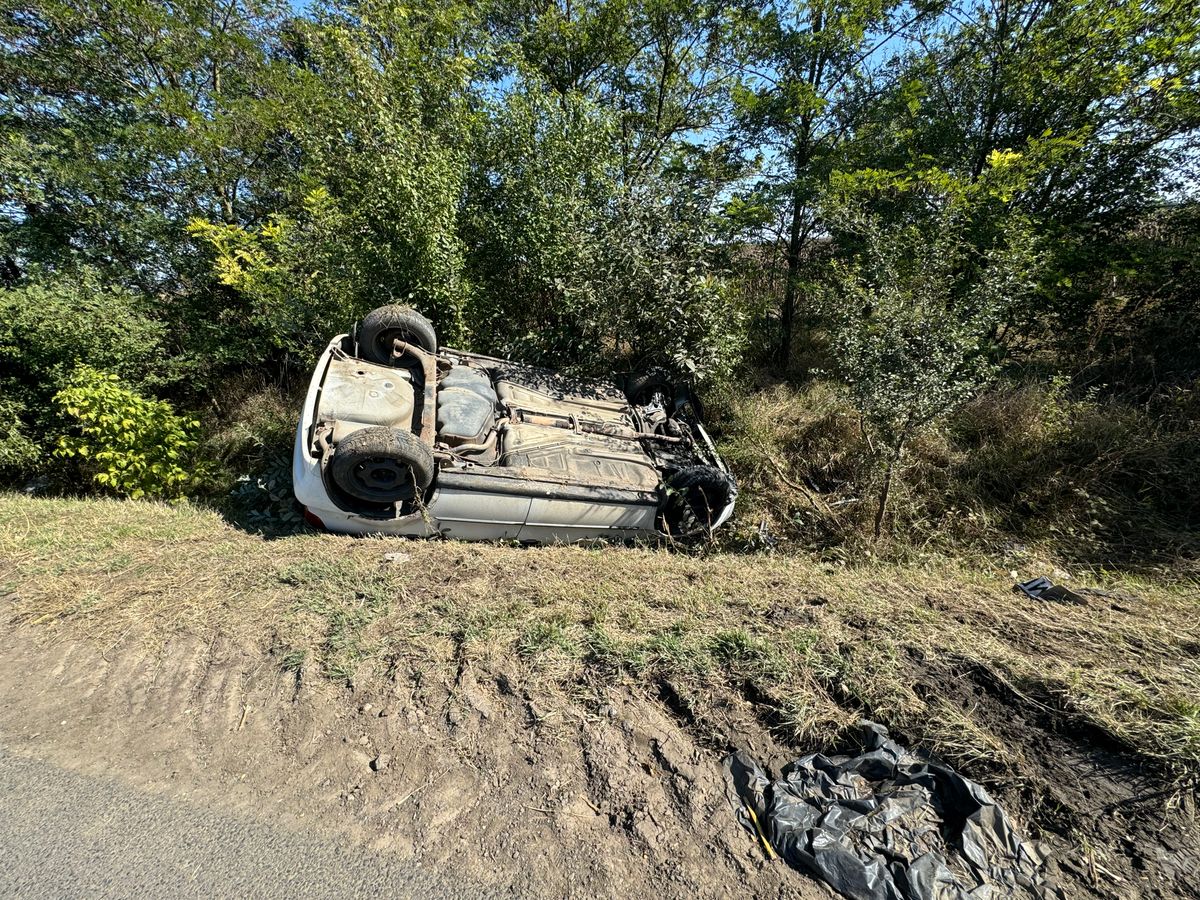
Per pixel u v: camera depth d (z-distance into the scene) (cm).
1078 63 672
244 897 200
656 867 212
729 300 720
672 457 589
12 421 693
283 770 250
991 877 198
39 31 841
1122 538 515
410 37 794
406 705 273
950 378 495
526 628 316
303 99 845
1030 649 306
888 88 796
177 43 881
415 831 226
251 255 768
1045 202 736
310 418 464
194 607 334
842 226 657
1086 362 736
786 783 231
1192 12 618
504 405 561
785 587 385
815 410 752
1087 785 225
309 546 416
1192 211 701
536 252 716
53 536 413
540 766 247
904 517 574
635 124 1007
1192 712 245
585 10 929
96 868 207
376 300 681
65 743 261
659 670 287
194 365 830
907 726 251
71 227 871
